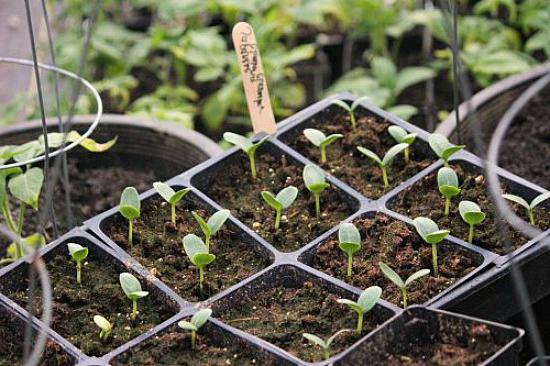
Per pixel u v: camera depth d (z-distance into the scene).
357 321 1.19
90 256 1.28
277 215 1.30
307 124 1.43
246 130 1.87
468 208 1.25
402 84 1.81
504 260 1.22
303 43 2.05
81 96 1.79
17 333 1.21
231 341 1.18
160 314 1.22
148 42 1.92
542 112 1.68
